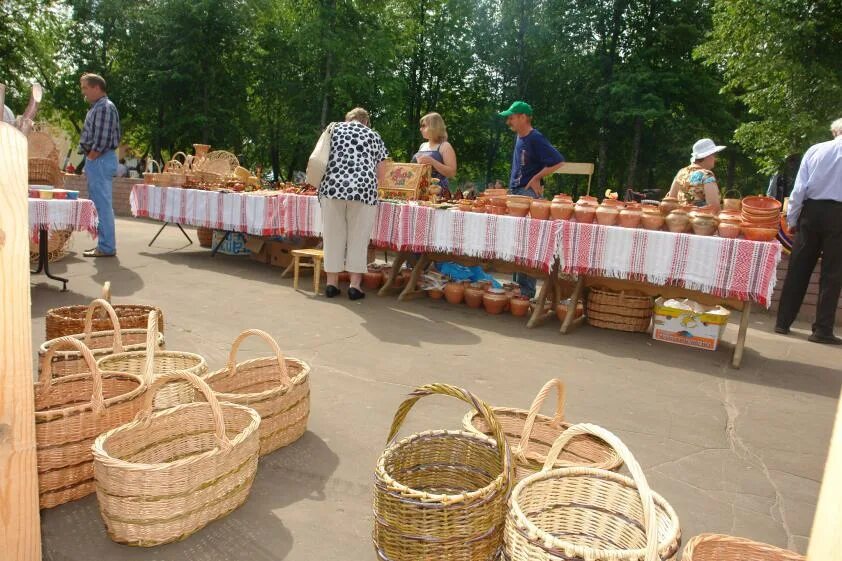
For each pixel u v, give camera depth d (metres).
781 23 13.20
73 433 2.04
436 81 26.62
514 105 5.64
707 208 4.23
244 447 2.02
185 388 2.65
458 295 5.53
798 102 13.61
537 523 1.77
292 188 6.89
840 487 0.99
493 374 3.62
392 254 9.18
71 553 1.80
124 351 2.79
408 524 1.60
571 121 22.97
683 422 3.06
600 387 3.51
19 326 1.39
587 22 22.42
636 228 4.43
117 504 1.78
